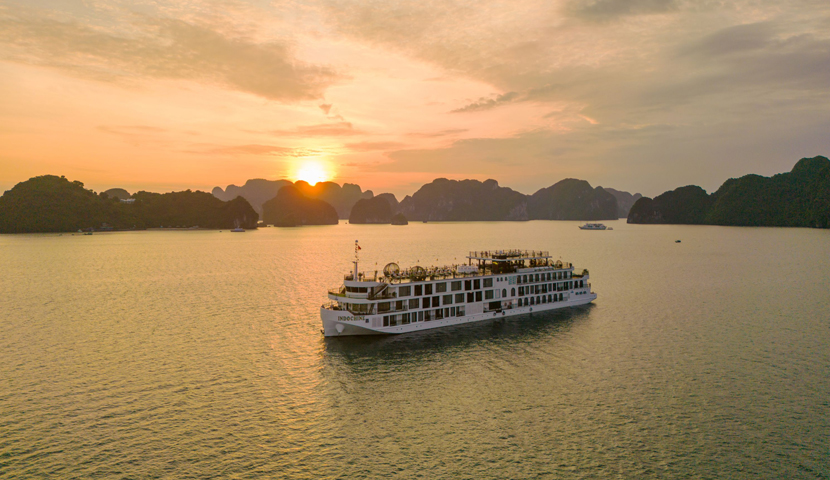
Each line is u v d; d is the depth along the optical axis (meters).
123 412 43.56
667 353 60.72
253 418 42.72
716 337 68.00
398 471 34.91
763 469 35.12
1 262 167.25
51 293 104.38
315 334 69.56
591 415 43.41
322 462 35.97
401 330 69.31
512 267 83.12
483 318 77.69
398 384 50.66
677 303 92.81
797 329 72.38
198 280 125.12
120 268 151.25
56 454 36.38
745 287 111.69
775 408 44.69
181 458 36.16
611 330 71.94
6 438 38.56
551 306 86.38
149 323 76.19
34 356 59.09
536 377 52.53
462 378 52.28
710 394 47.88
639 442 38.81
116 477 33.69
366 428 41.09
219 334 69.50
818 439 39.22
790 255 187.12
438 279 73.75
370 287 68.19
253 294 103.56
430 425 41.66
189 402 45.88
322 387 49.75
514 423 41.94
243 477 33.97
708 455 36.94
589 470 35.03
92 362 57.00
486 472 34.78
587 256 191.62
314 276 133.88
